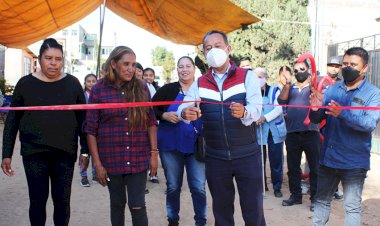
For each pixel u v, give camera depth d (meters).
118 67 3.53
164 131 4.78
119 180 3.59
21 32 9.18
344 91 3.95
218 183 3.52
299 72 5.71
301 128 5.72
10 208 5.71
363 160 3.80
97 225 5.09
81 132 3.90
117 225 3.63
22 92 3.66
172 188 4.80
